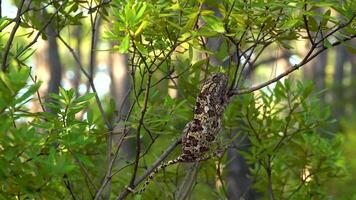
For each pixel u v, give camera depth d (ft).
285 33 13.73
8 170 11.35
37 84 10.82
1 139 10.89
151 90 16.17
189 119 15.81
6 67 14.03
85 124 12.76
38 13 16.99
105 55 71.72
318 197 18.75
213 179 18.62
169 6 12.82
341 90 62.64
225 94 13.41
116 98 52.60
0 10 15.28
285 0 12.16
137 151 12.88
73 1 15.49
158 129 14.55
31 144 11.06
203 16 11.21
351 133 33.83
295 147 18.22
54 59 36.73
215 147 14.53
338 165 18.57
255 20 12.35
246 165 23.68
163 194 16.94
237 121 18.58
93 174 16.57
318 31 12.64
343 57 78.43
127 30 11.43
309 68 67.00
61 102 13.55
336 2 12.55
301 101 17.25
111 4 15.05
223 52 16.22
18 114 11.35
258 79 81.92
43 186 11.84
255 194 24.06
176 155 17.85
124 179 17.63
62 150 13.37
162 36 12.90
